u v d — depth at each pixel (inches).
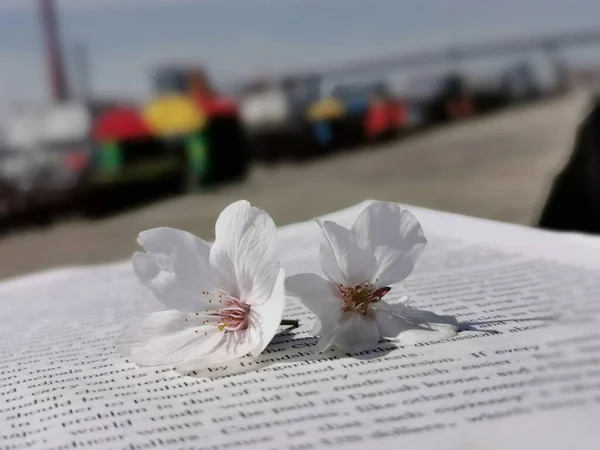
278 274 4.4
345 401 3.8
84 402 4.2
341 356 4.4
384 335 4.5
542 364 3.9
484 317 4.8
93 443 3.7
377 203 4.7
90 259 23.2
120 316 6.3
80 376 4.7
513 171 31.1
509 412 3.5
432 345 4.4
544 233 6.9
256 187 38.1
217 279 4.7
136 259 4.7
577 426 3.3
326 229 4.4
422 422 3.5
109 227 29.5
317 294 4.5
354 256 4.5
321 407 3.8
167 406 4.0
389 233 4.7
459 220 8.0
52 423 4.0
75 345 5.5
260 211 4.5
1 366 5.3
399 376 4.0
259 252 4.4
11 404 4.4
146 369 4.7
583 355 4.0
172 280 4.7
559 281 5.4
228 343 4.5
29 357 5.4
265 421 3.7
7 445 3.8
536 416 3.4
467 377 3.9
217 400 4.0
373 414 3.6
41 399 4.4
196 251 4.8
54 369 5.0
